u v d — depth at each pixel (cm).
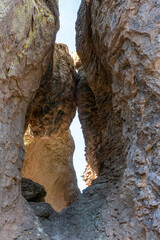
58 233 500
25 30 468
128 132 456
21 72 466
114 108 511
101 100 767
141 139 399
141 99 404
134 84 421
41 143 1208
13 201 421
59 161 1270
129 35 422
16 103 466
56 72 903
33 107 811
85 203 580
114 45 469
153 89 379
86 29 746
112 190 512
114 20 465
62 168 1264
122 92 468
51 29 581
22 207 451
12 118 450
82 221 513
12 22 430
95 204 548
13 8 437
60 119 962
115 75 483
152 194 351
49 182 1240
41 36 532
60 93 908
